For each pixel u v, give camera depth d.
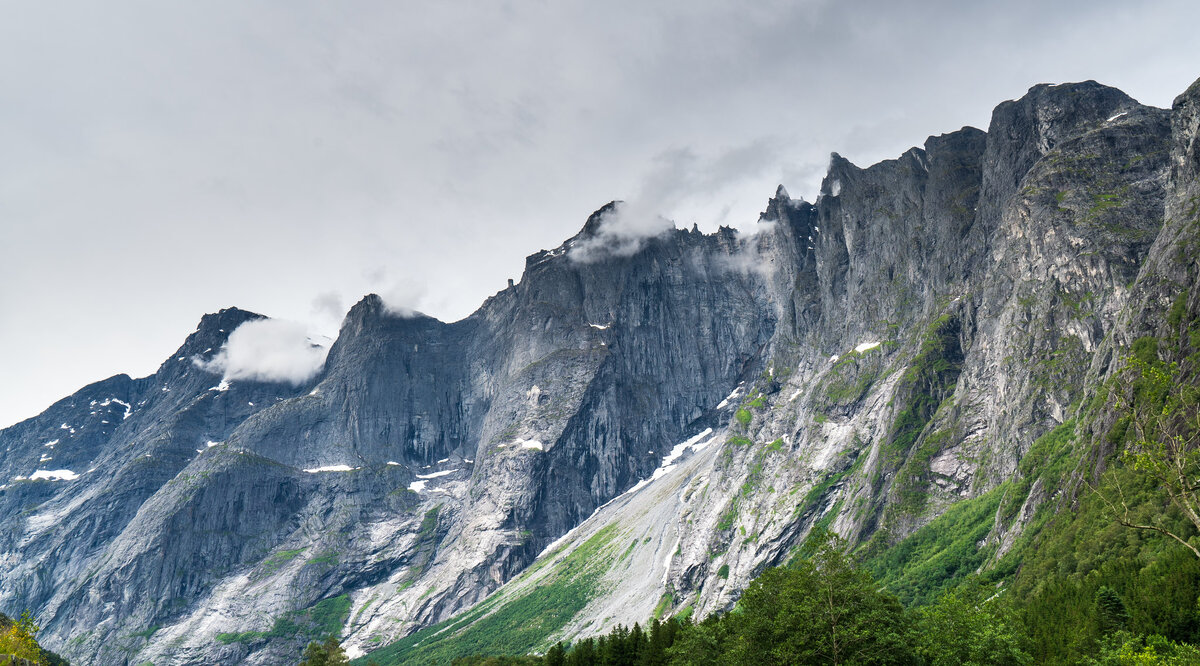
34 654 131.25
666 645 176.88
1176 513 185.88
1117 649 130.75
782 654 124.50
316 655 192.12
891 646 123.12
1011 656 129.12
